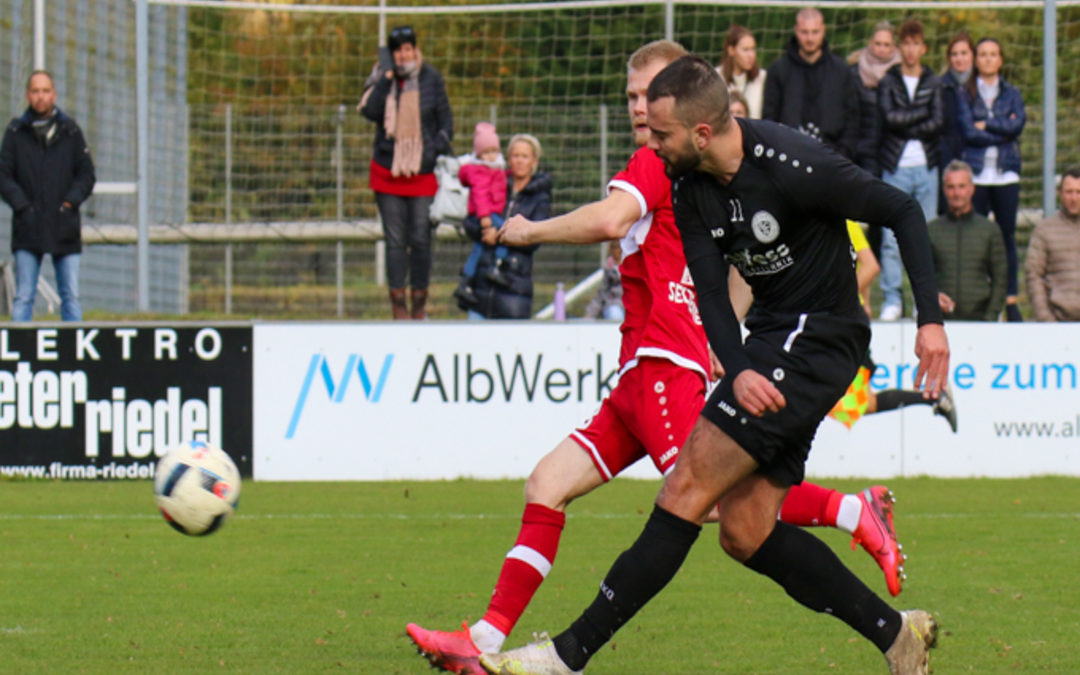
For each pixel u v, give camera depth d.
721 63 29.48
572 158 33.94
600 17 36.31
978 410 26.67
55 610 14.50
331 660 12.21
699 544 19.39
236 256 33.53
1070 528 20.45
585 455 11.79
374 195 30.53
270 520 21.42
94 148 34.00
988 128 29.05
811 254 10.11
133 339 25.98
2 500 23.45
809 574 10.67
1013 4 32.69
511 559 11.48
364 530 20.41
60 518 21.47
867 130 28.78
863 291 23.41
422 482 26.12
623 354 12.02
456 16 37.94
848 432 26.59
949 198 27.56
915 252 9.77
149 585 15.98
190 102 37.78
